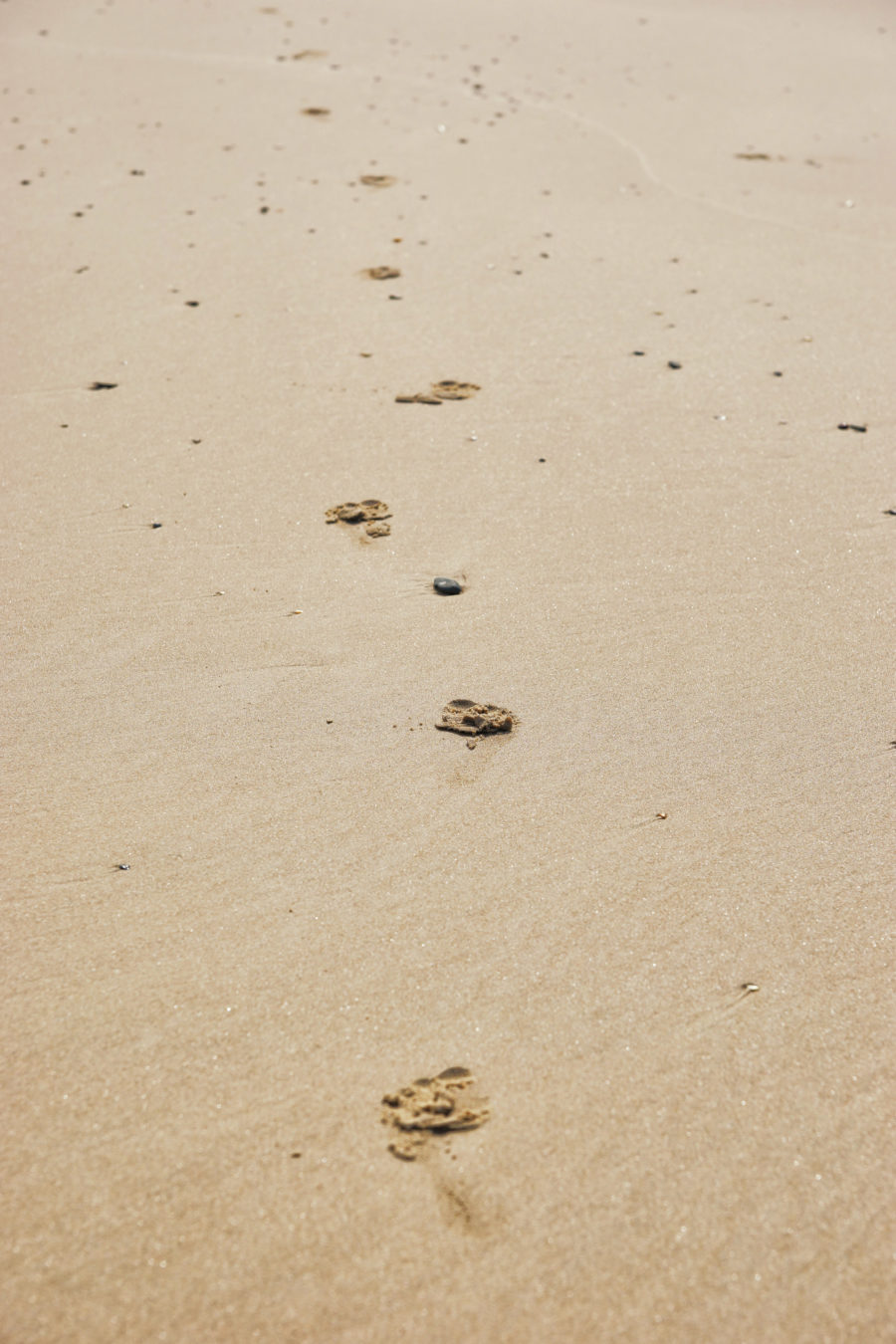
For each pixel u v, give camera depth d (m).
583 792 3.15
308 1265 1.96
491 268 7.30
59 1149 2.16
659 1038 2.41
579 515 4.66
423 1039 2.40
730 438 5.30
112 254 7.40
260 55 11.80
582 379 5.87
